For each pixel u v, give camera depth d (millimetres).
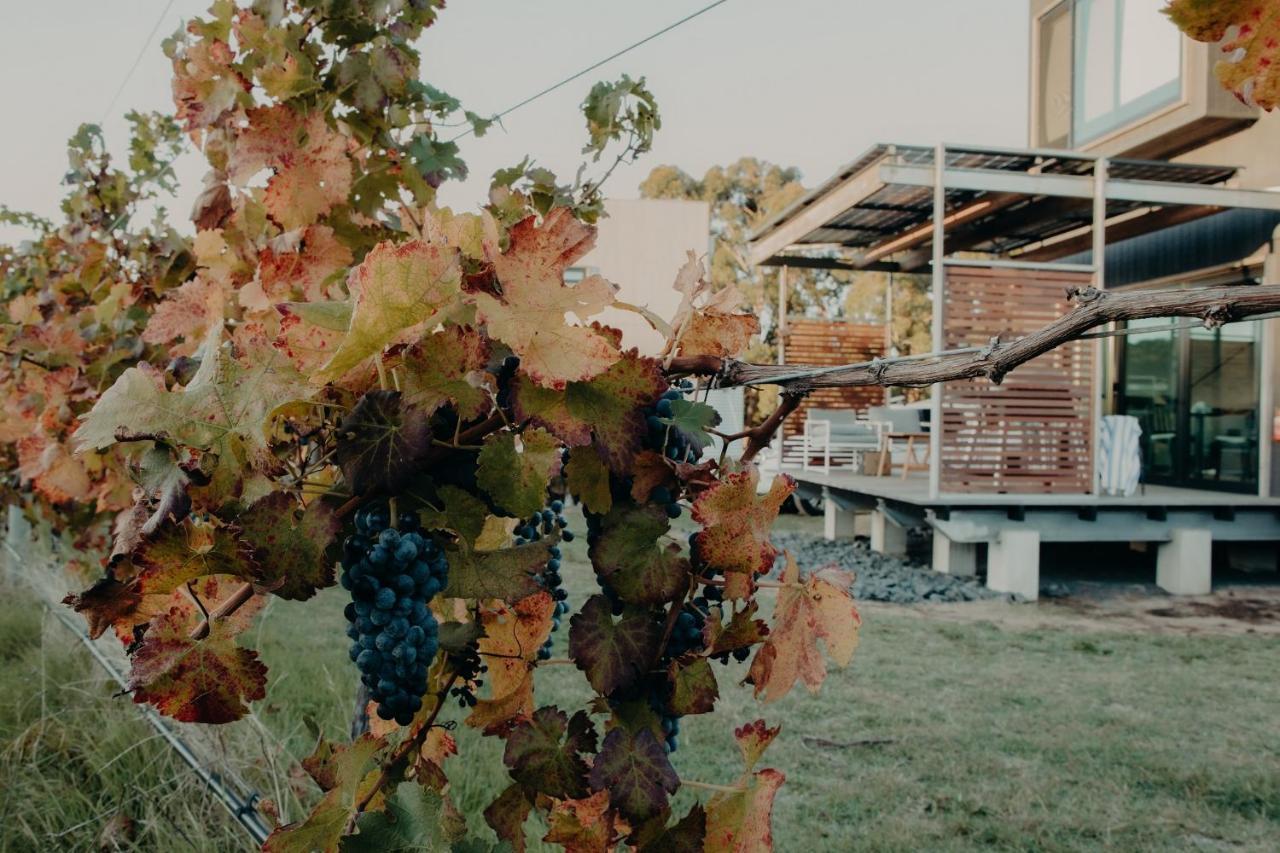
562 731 1279
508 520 1576
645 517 1203
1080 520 8125
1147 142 9883
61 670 3977
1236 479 9680
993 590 7941
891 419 12797
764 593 7184
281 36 2148
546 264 1067
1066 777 3746
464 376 1066
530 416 1097
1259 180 9008
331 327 1085
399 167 2176
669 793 1154
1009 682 5121
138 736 3119
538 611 1404
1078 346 8508
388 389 1086
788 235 10852
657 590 1203
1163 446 10836
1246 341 9602
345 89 2207
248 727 2721
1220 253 9734
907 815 3359
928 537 11086
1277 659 5719
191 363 1561
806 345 14195
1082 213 9484
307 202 1986
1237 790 3637
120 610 1120
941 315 8055
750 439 1329
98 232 4488
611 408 1132
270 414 1045
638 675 1205
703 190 24172
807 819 3307
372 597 1062
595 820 1275
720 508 1148
